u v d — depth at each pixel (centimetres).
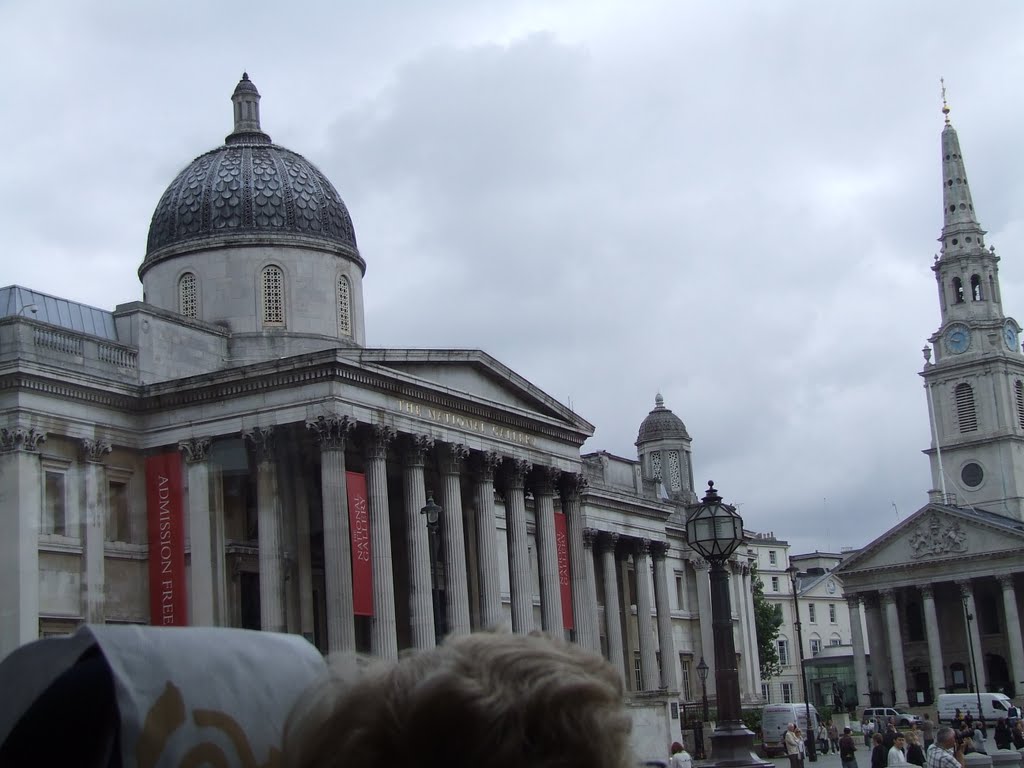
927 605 16025
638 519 10606
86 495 6247
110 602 6309
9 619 5853
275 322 7512
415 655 358
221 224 7556
